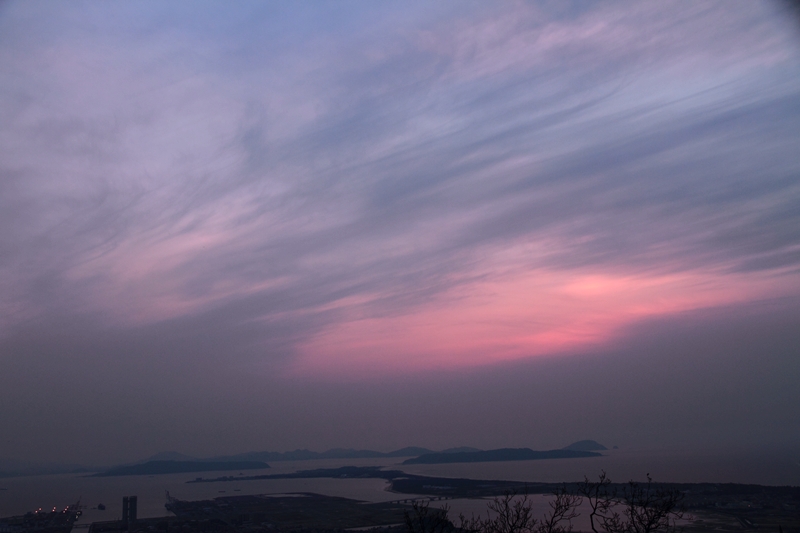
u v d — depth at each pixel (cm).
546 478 9181
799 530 2641
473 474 13412
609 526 1187
